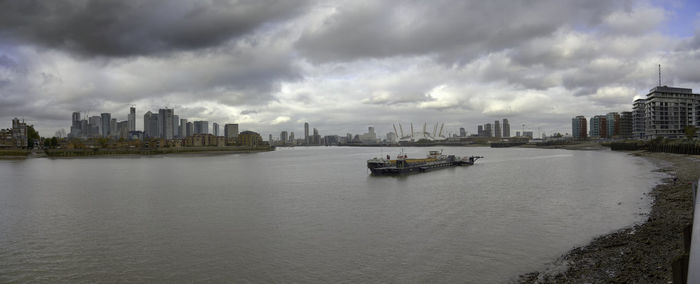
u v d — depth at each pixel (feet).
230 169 463.01
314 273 102.17
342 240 130.52
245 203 205.87
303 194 237.04
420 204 193.16
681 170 311.68
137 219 168.45
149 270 106.52
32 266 110.93
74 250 124.88
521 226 141.90
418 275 98.73
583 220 147.74
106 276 103.09
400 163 358.43
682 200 164.45
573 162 483.10
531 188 242.99
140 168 488.44
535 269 99.25
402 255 113.80
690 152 479.82
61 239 137.59
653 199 182.19
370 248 121.08
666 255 92.32
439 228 142.41
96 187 284.82
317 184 290.76
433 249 118.21
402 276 98.53
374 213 173.27
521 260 106.32
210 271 105.09
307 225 152.56
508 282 92.02
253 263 110.32
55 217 175.32
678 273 52.47
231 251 121.29
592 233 129.08
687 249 71.82
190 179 339.16
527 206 179.63
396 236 133.49
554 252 111.45
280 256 115.65
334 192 244.01
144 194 244.42
